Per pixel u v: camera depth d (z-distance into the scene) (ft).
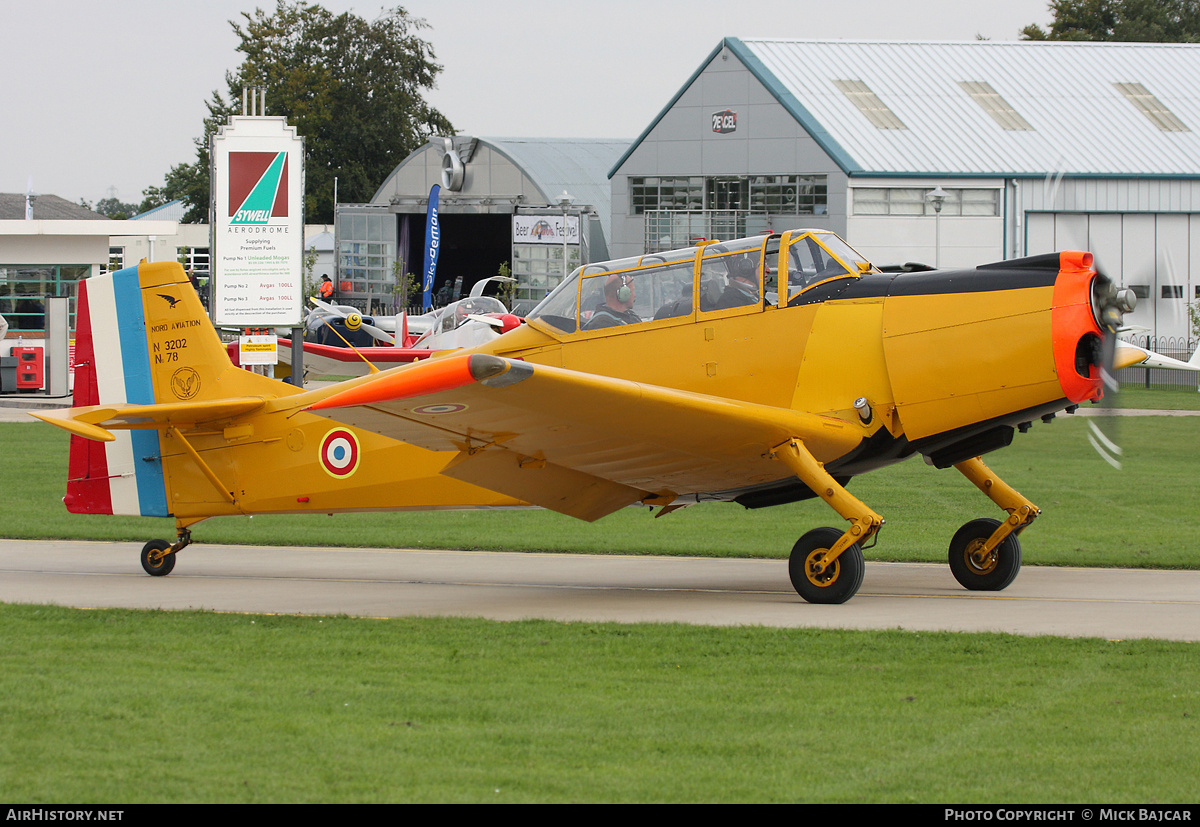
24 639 91.45
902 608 103.14
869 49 524.11
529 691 73.92
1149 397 363.15
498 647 86.94
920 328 105.40
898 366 105.50
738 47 485.15
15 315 450.30
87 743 63.16
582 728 65.92
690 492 120.78
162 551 131.34
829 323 108.68
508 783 57.21
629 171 504.84
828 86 496.64
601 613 103.04
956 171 462.60
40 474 216.33
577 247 586.04
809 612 101.45
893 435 107.24
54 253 453.99
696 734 64.75
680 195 498.28
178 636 92.27
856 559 104.42
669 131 497.05
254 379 130.82
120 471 134.10
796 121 473.26
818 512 177.06
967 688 73.51
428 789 56.34
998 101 504.02
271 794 55.62
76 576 131.03
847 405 107.34
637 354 114.62
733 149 486.79
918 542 146.82
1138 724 66.08
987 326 103.45
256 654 85.46
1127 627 92.89
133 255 555.69
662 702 71.20
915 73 515.91
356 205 641.40
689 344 112.78
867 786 56.80
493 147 651.66
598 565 135.74
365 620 98.73
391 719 67.82
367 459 124.88
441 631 93.20
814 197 472.85
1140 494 186.19
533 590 118.11
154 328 133.28
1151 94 517.14
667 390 99.50
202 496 131.64
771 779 57.77
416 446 111.55
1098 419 110.63
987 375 103.40
